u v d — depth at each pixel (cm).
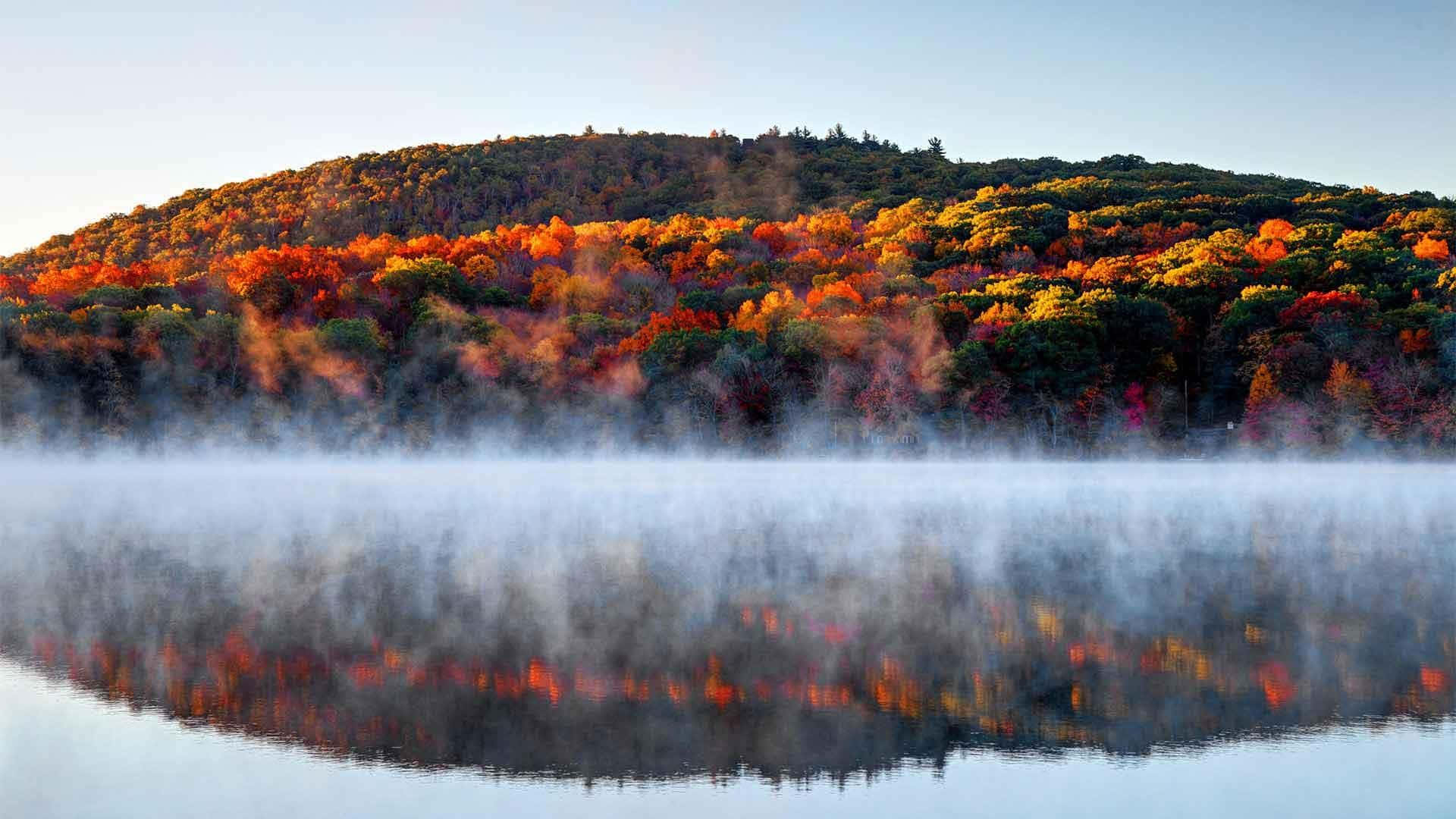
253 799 1658
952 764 1795
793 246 14700
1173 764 1783
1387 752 1819
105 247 17775
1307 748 1848
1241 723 1967
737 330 10150
